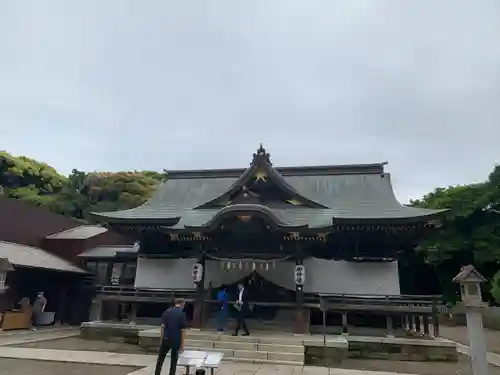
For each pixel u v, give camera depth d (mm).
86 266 26562
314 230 17719
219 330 17000
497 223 35062
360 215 20078
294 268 19594
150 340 15711
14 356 12867
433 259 37000
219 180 27094
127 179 61812
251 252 19500
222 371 11570
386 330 18719
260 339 15008
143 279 21891
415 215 18672
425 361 14883
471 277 9508
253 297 20719
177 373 10500
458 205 36562
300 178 25359
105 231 29047
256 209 17953
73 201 53156
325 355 14414
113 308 24125
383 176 24312
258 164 21609
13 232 24578
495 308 28781
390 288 18984
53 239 27141
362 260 19641
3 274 16422
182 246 22562
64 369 11305
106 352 14797
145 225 21891
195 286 21062
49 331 20938
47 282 24484
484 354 9039
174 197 26047
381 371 12711
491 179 36062
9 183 54375
